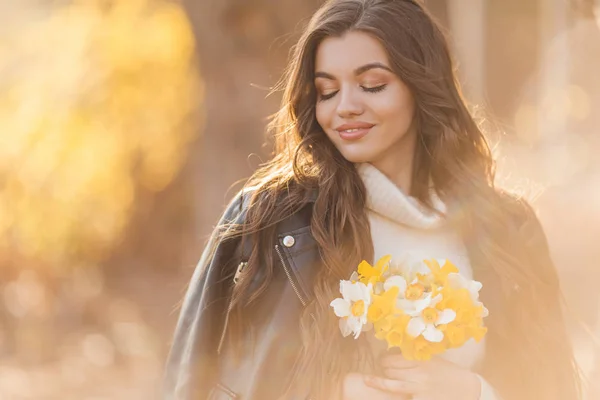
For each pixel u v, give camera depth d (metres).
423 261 3.16
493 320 3.45
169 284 13.50
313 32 3.24
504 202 3.62
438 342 3.07
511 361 3.45
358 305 3.08
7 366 9.67
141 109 14.41
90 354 9.96
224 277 3.26
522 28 12.32
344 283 3.11
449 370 3.17
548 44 10.59
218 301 3.25
